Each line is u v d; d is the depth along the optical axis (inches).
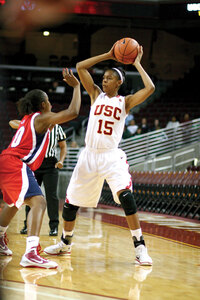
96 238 331.3
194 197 537.0
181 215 566.6
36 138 224.5
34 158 225.9
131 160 875.4
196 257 267.0
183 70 1382.9
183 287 188.2
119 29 1371.8
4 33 1186.0
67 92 1256.8
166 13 1184.2
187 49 1376.7
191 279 204.8
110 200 756.0
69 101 1219.2
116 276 203.3
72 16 1204.5
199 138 889.5
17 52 1282.0
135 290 177.6
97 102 244.5
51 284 179.9
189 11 1156.5
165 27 1311.5
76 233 356.5
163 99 1182.9
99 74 1234.6
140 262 234.4
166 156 871.1
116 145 242.2
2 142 1035.9
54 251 253.4
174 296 171.6
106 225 431.5
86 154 241.9
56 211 336.2
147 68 1360.7
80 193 242.7
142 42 1366.9
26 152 224.5
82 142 1075.9
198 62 1368.1
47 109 235.1
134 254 267.4
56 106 1174.3
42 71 1310.3
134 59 245.4
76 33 1323.8
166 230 404.2
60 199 882.1
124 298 163.3
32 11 989.2
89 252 267.7
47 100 235.1
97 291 172.2
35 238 216.5
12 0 929.5
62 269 213.3
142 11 1195.3
